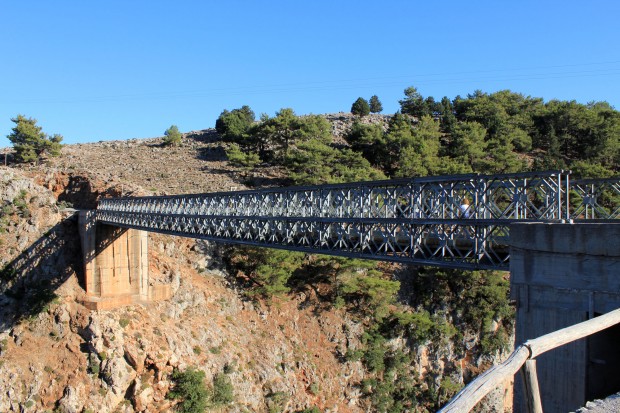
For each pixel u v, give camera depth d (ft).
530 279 43.45
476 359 161.27
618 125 246.27
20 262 141.38
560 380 40.45
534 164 218.38
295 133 238.07
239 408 124.77
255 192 82.28
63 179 183.83
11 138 222.28
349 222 63.98
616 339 40.47
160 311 138.31
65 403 117.60
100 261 138.21
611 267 38.29
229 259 158.61
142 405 118.62
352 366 146.72
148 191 183.73
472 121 273.75
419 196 58.54
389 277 168.96
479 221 50.55
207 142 293.43
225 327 142.31
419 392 150.20
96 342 125.08
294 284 159.43
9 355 124.47
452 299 166.71
